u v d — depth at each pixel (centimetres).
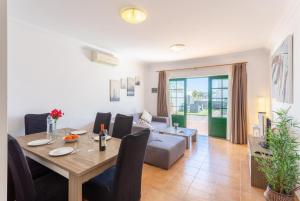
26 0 206
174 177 265
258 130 381
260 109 416
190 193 223
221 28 288
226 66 481
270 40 345
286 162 180
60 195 151
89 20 262
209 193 224
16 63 264
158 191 227
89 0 207
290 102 227
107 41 361
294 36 220
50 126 238
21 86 271
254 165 239
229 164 314
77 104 362
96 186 159
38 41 292
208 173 279
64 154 167
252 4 214
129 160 145
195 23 270
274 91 328
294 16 219
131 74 529
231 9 226
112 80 453
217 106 512
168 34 318
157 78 603
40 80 296
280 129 200
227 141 471
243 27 284
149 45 388
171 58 518
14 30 261
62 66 332
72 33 317
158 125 496
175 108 591
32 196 133
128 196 155
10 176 142
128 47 404
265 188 233
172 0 204
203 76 519
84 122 377
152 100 613
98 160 155
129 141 140
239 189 233
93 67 399
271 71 375
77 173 131
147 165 309
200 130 636
